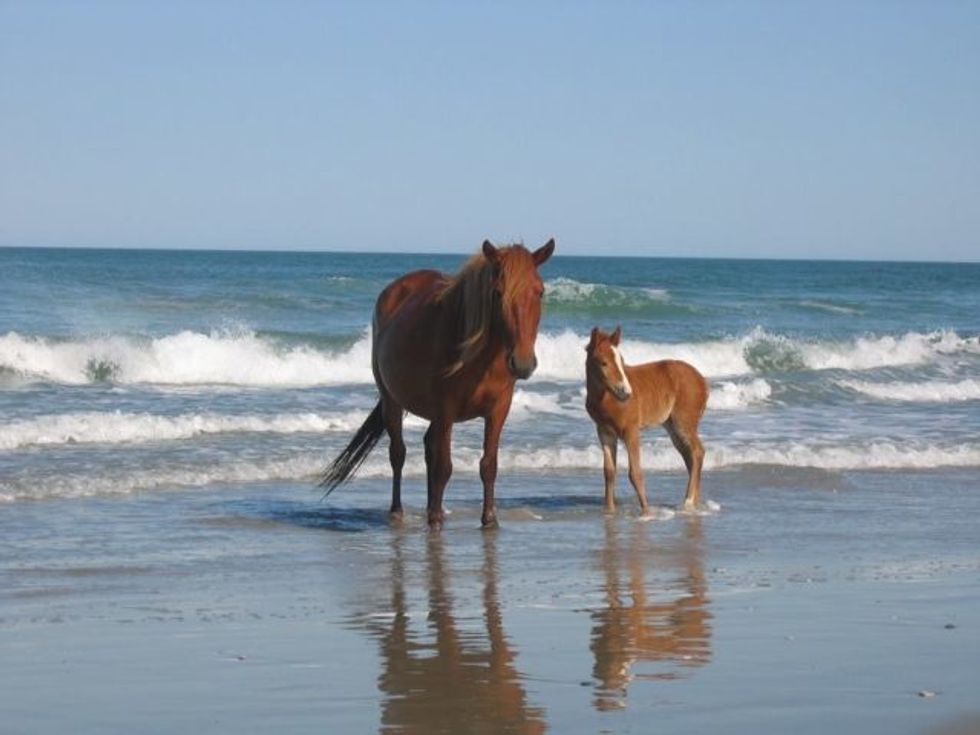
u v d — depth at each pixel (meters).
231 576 8.55
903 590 8.13
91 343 21.11
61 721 5.30
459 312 9.94
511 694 5.69
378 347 11.15
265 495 12.09
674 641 6.70
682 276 79.25
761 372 24.78
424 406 10.41
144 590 8.05
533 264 9.54
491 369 9.93
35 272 51.31
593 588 8.21
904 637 6.78
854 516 11.38
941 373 24.45
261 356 21.64
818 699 5.55
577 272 88.56
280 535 10.18
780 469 13.97
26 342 20.83
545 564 9.09
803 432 16.78
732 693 5.66
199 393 18.97
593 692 5.71
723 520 11.12
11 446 13.85
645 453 14.52
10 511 10.85
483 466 10.45
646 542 10.02
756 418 18.23
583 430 16.23
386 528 10.59
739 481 13.27
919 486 13.21
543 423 16.72
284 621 7.22
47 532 9.98
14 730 5.18
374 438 11.75
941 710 5.36
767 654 6.40
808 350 26.52
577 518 11.19
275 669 6.13
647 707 5.46
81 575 8.47
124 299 33.41
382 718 5.34
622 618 7.30
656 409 11.46
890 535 10.41
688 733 5.08
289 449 14.23
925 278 82.00
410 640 6.75
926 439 16.25
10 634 6.82
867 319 39.34
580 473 13.78
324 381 21.28
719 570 8.87
